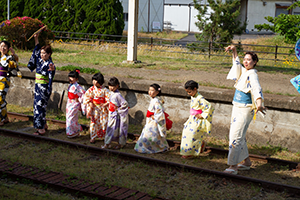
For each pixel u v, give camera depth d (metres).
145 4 35.28
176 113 7.44
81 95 6.80
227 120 6.94
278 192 4.64
